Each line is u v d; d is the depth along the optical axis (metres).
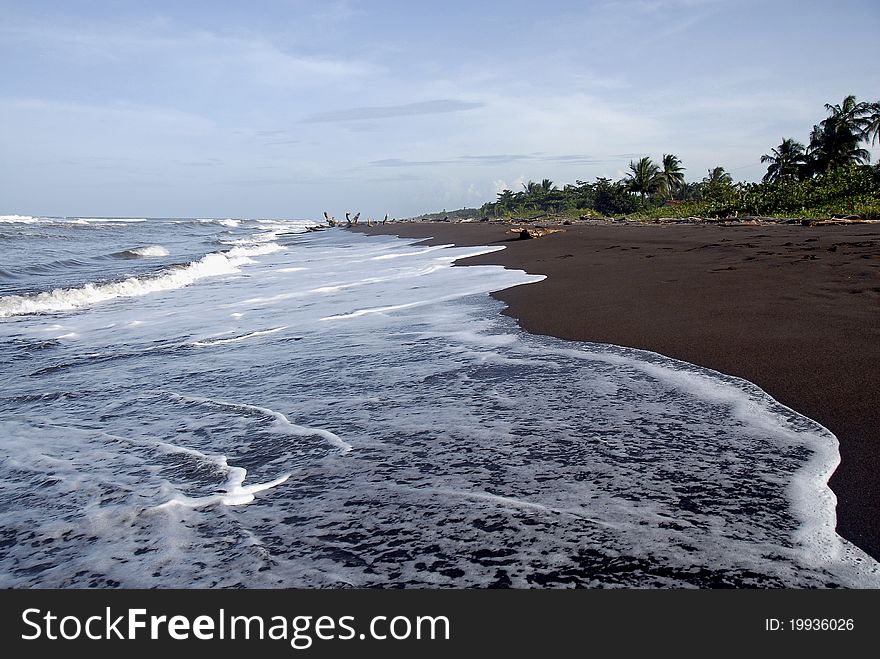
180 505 2.87
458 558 2.34
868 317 5.67
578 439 3.41
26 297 9.87
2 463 3.49
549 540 2.43
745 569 2.21
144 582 2.30
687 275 9.41
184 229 63.16
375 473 3.10
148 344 6.85
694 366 4.70
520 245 19.89
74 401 4.70
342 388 4.64
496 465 3.12
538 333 6.25
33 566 2.43
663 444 3.29
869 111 46.53
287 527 2.62
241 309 9.25
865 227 20.20
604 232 23.56
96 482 3.19
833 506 2.61
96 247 27.38
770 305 6.56
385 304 8.85
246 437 3.73
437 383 4.63
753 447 3.21
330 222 79.12
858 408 3.61
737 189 44.53
